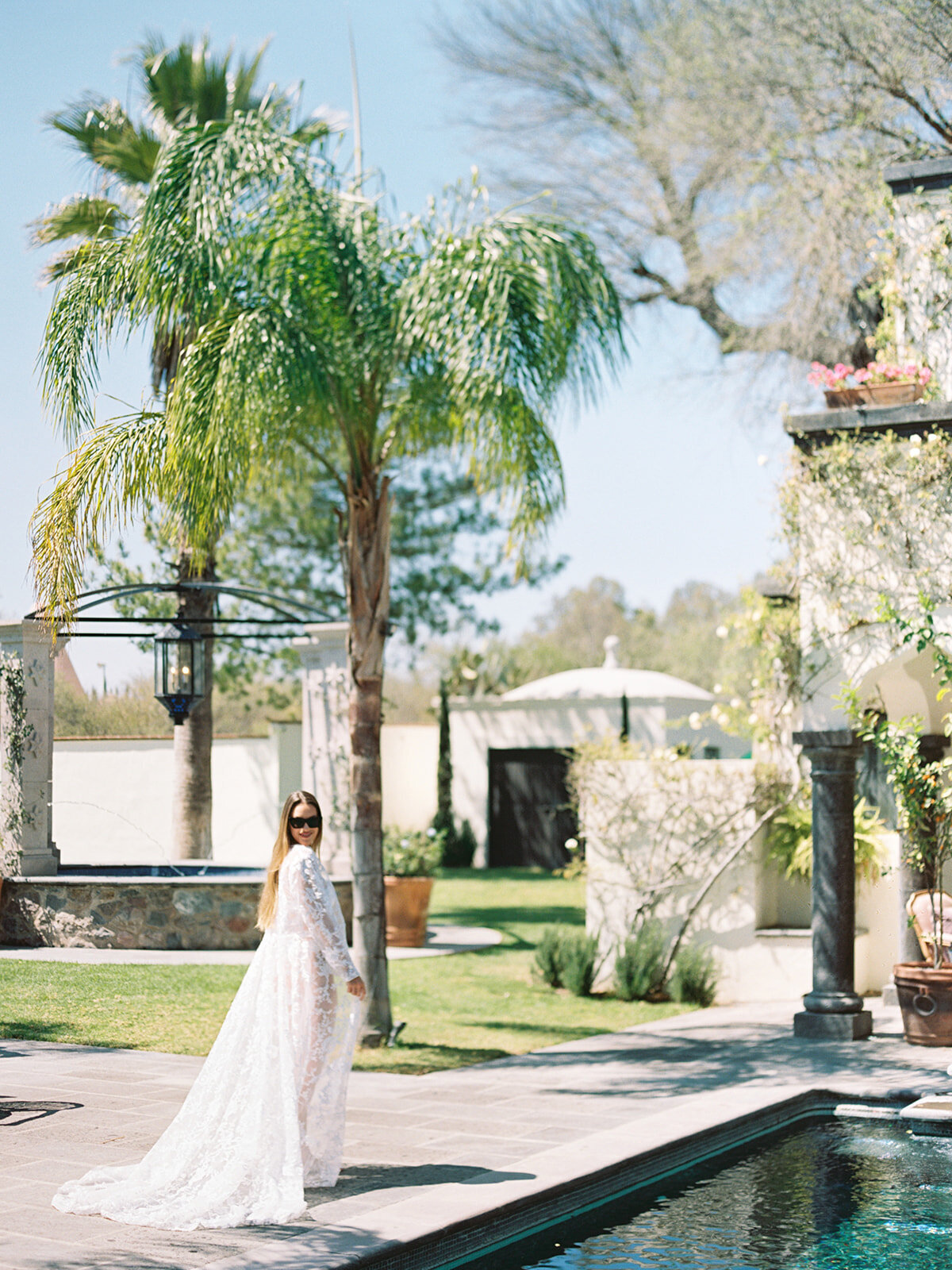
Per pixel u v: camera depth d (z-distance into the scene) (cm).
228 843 2188
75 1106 708
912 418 958
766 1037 992
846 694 966
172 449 864
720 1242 526
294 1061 549
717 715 1266
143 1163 539
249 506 2483
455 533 2762
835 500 988
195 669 1254
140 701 1844
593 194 2019
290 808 596
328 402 927
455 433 996
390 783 2828
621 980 1204
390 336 936
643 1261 503
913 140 1695
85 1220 504
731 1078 825
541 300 905
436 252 907
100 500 879
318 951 567
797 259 1708
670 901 1253
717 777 1239
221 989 1101
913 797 963
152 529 1596
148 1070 816
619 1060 898
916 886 1109
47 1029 948
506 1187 554
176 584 1336
